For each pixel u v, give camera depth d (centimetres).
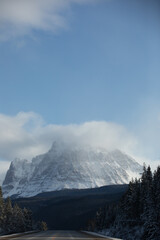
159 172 6456
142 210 7831
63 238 4319
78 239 4122
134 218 8206
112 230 8912
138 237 6075
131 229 7375
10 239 3756
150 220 5562
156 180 6334
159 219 5522
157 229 5419
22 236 4791
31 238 4106
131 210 8475
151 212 5644
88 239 4178
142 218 6444
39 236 4894
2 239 3728
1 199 9862
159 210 5606
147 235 5591
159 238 5234
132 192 8856
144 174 8244
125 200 9238
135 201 8406
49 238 4197
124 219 8731
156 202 5800
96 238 4509
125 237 6688
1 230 9200
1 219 9594
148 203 5991
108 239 4228
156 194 5891
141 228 6719
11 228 9844
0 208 9738
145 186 7962
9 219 9906
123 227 8350
